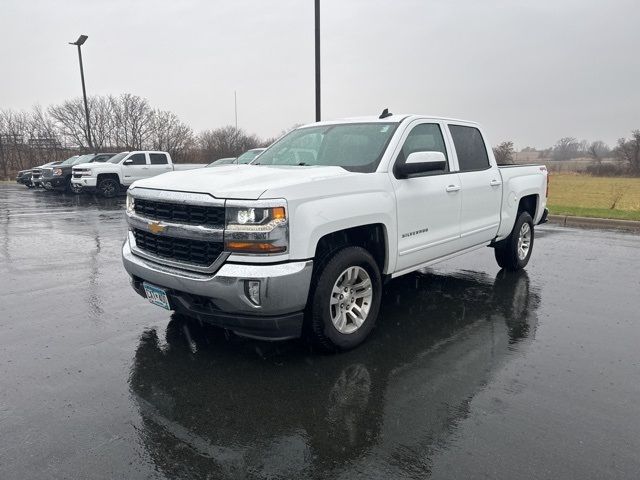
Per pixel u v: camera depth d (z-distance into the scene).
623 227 11.36
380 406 3.16
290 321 3.53
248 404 3.18
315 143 5.00
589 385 3.43
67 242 9.04
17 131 47.44
